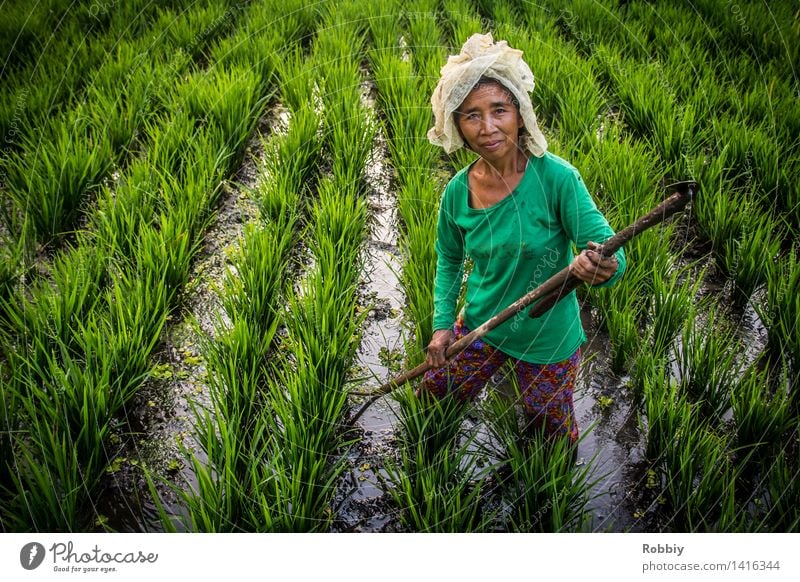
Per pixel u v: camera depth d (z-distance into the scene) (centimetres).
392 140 531
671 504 287
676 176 489
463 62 200
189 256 401
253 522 262
